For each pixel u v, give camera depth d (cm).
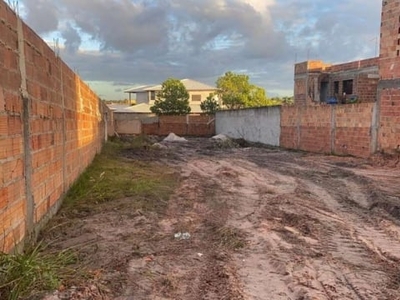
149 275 364
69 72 728
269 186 889
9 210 359
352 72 2330
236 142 2428
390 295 335
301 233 520
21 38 403
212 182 941
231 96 3662
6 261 314
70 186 733
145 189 794
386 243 484
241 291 334
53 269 337
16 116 382
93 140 1261
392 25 1270
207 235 503
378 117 1349
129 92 4978
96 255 416
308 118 1802
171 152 1812
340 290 342
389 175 1026
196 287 342
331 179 985
